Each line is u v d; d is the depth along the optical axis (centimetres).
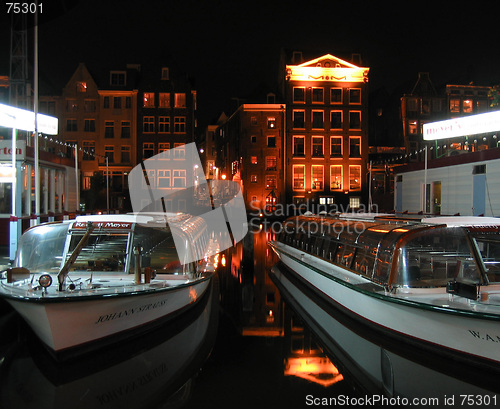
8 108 1462
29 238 986
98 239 995
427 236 884
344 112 4828
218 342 927
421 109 4878
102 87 4647
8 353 835
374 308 873
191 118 4759
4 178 1691
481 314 669
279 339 943
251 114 4866
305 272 1338
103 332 790
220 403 662
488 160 1898
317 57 4838
